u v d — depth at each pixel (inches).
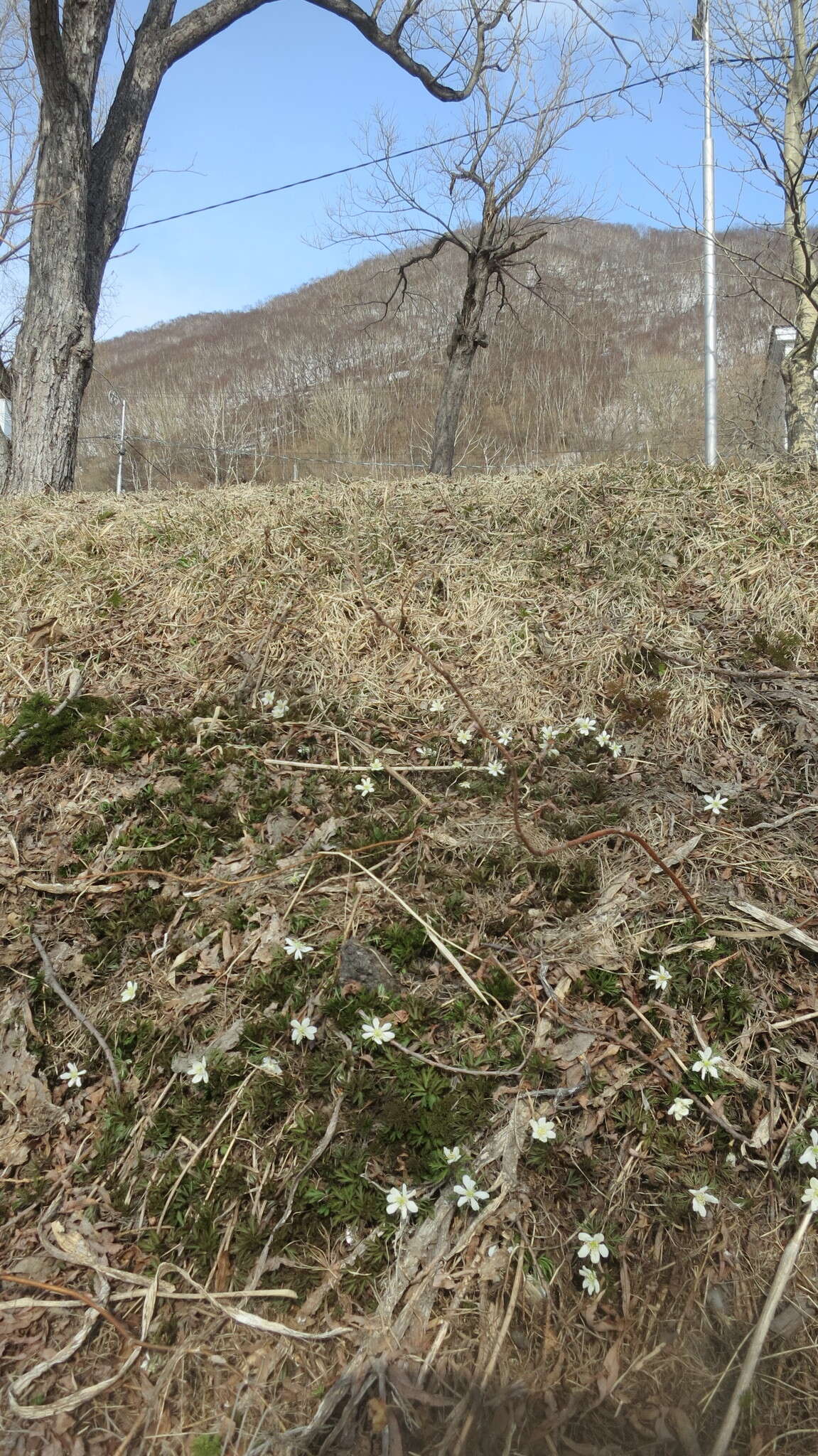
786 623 159.6
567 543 189.5
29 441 305.3
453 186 425.1
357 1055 97.4
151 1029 103.6
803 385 365.1
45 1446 73.7
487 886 115.1
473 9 401.4
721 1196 86.3
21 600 187.3
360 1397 74.6
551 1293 81.0
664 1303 80.3
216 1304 81.8
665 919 107.9
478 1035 98.9
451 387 432.1
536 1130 86.5
